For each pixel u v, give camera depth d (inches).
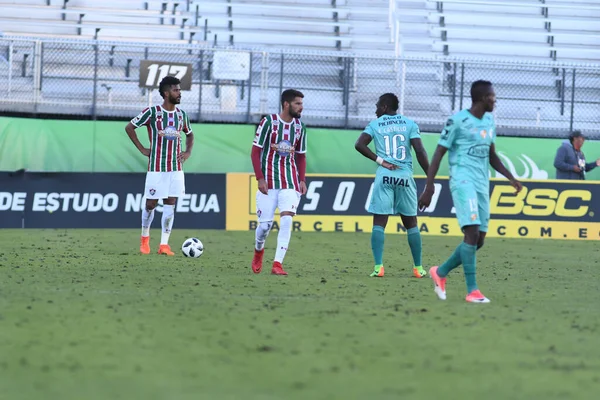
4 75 2605.8
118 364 682.8
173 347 753.6
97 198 2285.9
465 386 633.6
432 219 2368.4
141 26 3147.1
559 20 3363.7
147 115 1678.2
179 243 1966.0
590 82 2847.0
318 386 622.2
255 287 1204.5
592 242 2298.2
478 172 1099.3
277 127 1359.5
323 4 3366.1
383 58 2534.5
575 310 1048.2
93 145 2389.3
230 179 2333.9
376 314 965.2
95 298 1041.5
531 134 2679.6
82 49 2532.0
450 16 3353.8
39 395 581.3
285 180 1374.3
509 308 1046.4
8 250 1683.1
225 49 2519.7
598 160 2429.9
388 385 630.5
